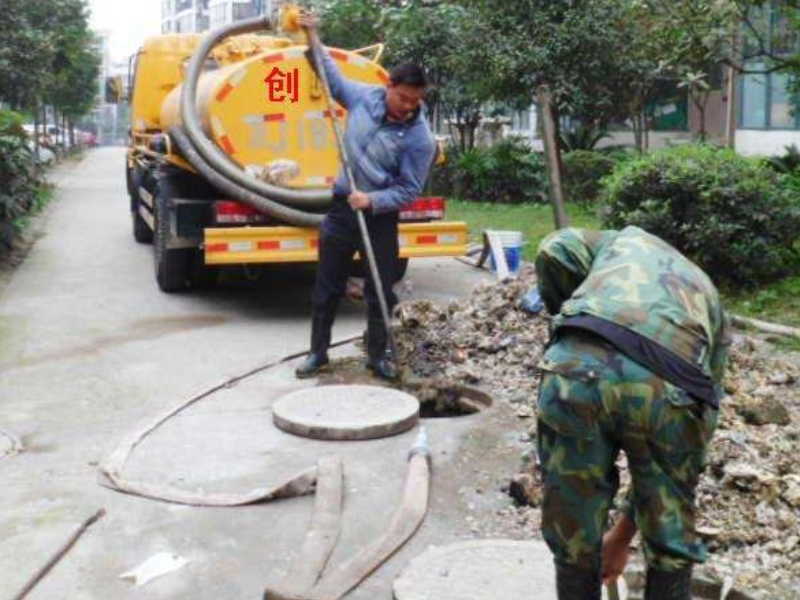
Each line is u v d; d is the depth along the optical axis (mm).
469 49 17625
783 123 21906
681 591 3018
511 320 7344
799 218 9094
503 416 5957
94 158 43562
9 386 6848
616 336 2891
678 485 2941
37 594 3963
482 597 3797
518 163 18406
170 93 10492
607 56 17141
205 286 10227
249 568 4184
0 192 11789
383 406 5965
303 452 5461
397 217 6738
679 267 3080
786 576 3961
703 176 9039
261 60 8578
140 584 4039
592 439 2908
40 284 10633
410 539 4395
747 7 10242
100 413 6262
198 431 5820
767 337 7746
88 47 35406
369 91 6688
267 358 7500
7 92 20594
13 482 5098
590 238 3223
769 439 5184
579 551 3002
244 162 8641
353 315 9016
